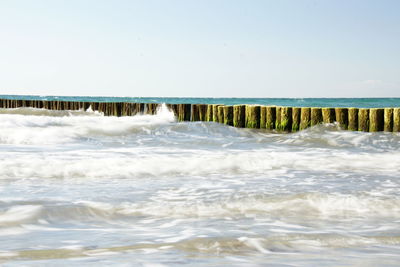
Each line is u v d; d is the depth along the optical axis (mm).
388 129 10344
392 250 2041
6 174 4367
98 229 2502
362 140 8883
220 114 12750
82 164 4895
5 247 2066
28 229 2484
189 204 3184
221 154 6375
